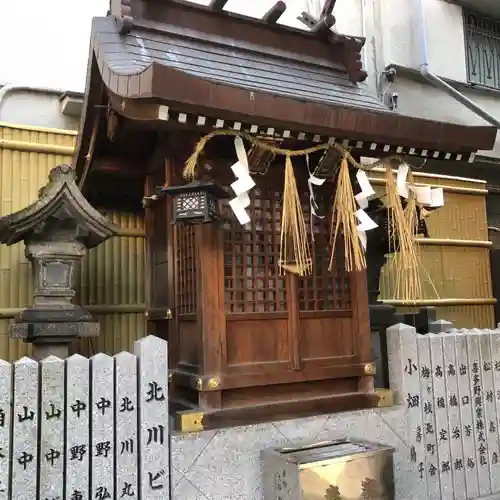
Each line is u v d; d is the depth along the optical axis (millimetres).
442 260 7715
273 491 3545
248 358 3943
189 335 4086
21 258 5211
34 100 5980
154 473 3352
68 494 3090
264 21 4621
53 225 3881
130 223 5793
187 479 3457
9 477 2941
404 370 4488
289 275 4148
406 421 4422
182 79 3072
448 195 7898
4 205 5148
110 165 4703
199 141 3686
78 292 5418
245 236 4086
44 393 3074
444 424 4684
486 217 8922
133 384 3354
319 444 3803
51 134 5473
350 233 4172
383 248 5352
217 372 3768
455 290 7770
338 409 4129
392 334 4582
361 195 4156
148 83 2990
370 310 5137
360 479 3498
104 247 5621
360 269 4238
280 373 3994
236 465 3617
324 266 4398
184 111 3221
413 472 4395
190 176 3787
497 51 9180
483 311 8078
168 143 4094
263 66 4430
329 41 5000
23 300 5176
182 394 4180
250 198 4125
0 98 5703
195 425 3594
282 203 4258
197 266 3904
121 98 3170
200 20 4332
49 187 3738
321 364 4199
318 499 3320
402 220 4250
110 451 3240
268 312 4051
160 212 4742
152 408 3393
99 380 3246
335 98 4492
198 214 3553
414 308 7273
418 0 8117
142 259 5793
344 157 3986
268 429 3748
